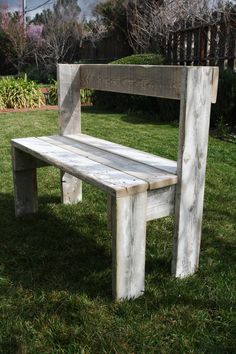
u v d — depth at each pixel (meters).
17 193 2.86
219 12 6.85
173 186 1.96
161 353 1.59
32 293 1.99
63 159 2.23
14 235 2.62
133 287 1.95
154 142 5.18
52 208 3.05
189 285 2.04
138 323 1.75
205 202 3.13
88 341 1.65
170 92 1.91
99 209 3.04
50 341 1.66
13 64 20.27
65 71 2.86
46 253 2.38
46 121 7.27
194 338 1.67
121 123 6.90
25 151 2.58
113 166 2.10
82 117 7.67
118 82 2.33
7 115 8.19
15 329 1.72
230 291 1.98
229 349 1.61
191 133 1.88
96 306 1.87
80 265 2.25
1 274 2.16
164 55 9.44
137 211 1.84
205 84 1.86
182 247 2.07
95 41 14.69
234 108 6.18
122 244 1.84
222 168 4.01
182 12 8.44
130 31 11.07
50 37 17.69
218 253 2.38
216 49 7.23
